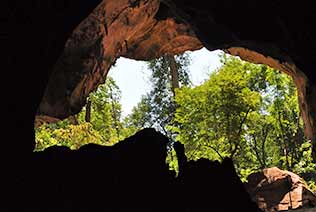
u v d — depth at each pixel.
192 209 9.19
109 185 9.55
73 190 9.45
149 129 10.60
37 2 13.10
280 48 18.11
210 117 22.11
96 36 19.05
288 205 20.73
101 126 34.81
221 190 9.61
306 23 16.86
